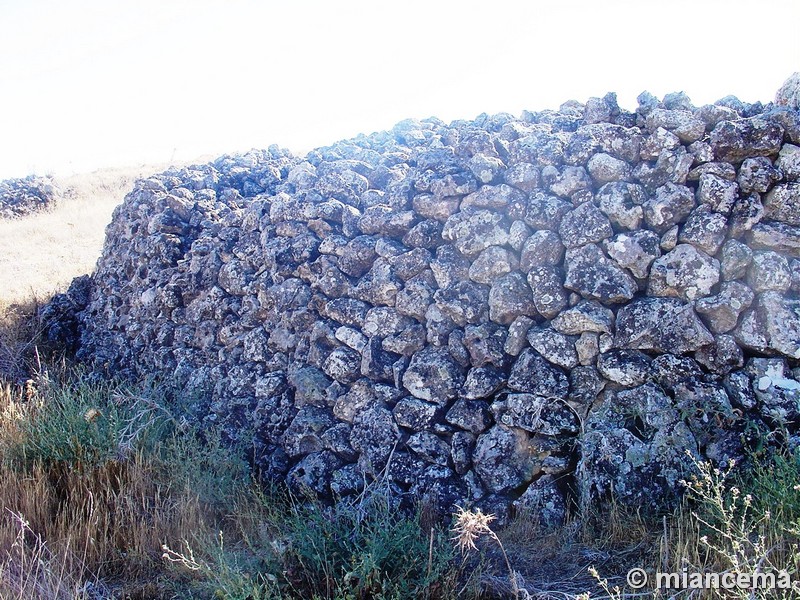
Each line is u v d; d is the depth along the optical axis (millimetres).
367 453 4027
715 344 3502
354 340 4348
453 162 4453
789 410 3348
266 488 4242
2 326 7461
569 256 3812
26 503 3727
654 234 3689
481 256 4031
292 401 4523
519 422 3670
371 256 4543
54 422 4398
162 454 4355
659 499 3342
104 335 6945
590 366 3648
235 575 2936
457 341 4008
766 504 2863
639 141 3969
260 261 5145
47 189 18484
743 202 3600
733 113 3859
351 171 5184
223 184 7094
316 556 3033
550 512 3500
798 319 3406
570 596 2811
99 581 3342
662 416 3432
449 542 3273
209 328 5426
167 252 6215
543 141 4164
